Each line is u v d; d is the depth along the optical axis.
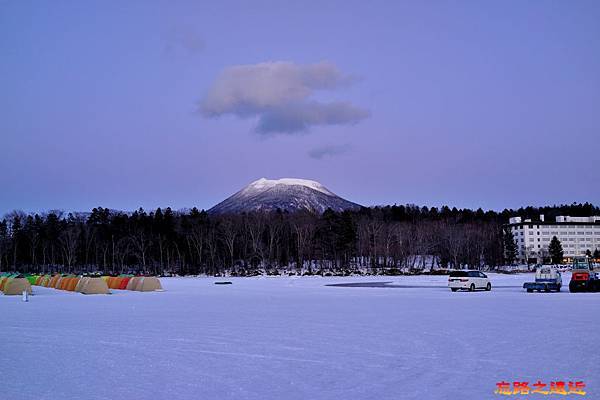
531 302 34.78
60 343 18.36
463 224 159.50
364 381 12.38
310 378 12.76
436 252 146.00
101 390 11.85
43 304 36.50
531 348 16.44
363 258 147.12
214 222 134.88
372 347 16.89
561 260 179.12
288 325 22.73
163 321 24.77
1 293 53.06
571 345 16.95
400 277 102.00
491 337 18.70
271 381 12.52
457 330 20.56
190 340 18.77
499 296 41.84
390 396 11.04
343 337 19.08
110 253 136.25
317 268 132.38
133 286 56.44
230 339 18.91
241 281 83.31
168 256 131.75
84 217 171.25
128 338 19.38
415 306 31.95
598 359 14.67
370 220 145.75
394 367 13.85
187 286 65.75
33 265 136.00
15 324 23.97
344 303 34.91
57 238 135.25
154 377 13.07
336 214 135.12
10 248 139.25
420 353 15.77
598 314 26.41
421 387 11.74
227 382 12.48
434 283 71.50
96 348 17.28
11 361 15.23
